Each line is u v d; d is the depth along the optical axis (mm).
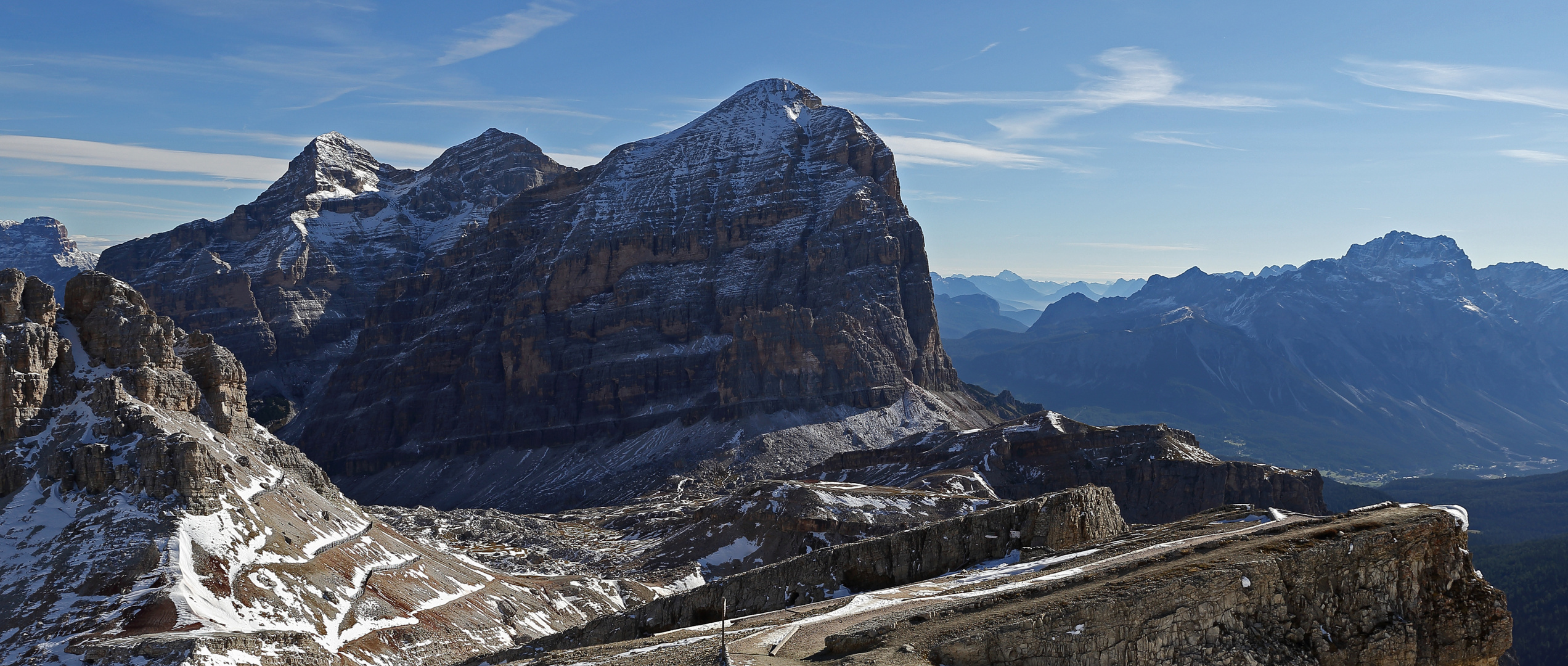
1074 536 100000
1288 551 65938
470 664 109000
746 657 64688
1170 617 61844
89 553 122250
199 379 173750
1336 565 66000
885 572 100688
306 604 130125
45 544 124812
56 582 118062
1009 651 59844
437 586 159250
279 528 143750
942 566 100625
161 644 103750
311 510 160375
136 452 135875
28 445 139875
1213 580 63125
